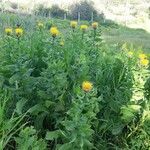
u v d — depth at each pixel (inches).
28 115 139.5
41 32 180.1
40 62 154.6
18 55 148.1
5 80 147.7
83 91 126.3
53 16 1389.0
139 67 157.5
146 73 158.1
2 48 157.2
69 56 151.3
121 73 155.2
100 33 181.3
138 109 141.9
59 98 135.9
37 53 156.9
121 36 810.8
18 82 140.9
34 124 138.6
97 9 1529.3
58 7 1427.2
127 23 1830.7
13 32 185.6
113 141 146.3
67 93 142.5
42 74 138.9
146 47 574.9
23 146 113.7
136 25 1796.3
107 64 160.4
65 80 136.6
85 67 146.6
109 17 1882.4
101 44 187.9
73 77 146.1
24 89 142.0
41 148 120.0
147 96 156.3
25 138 117.4
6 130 122.6
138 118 150.3
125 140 144.9
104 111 148.3
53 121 142.6
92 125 141.8
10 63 149.9
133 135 146.1
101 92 149.6
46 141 134.9
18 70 141.9
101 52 171.9
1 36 202.8
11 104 140.4
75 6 1469.0
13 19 389.1
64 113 137.2
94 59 161.2
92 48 169.6
